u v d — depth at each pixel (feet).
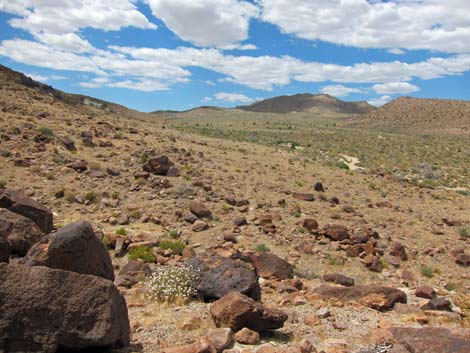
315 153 273.33
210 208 72.90
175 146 140.46
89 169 84.79
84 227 24.89
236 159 140.46
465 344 22.54
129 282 39.19
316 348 24.93
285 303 37.09
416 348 22.61
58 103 195.83
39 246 25.40
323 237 66.59
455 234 86.63
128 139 129.90
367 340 26.50
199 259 37.99
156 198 74.74
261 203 81.10
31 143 95.86
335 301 38.63
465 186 198.49
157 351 22.75
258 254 48.80
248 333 25.57
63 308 19.84
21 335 18.74
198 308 31.78
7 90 179.93
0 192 43.83
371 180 150.20
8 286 19.13
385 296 39.06
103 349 21.24
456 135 574.15
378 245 68.03
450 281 58.54
